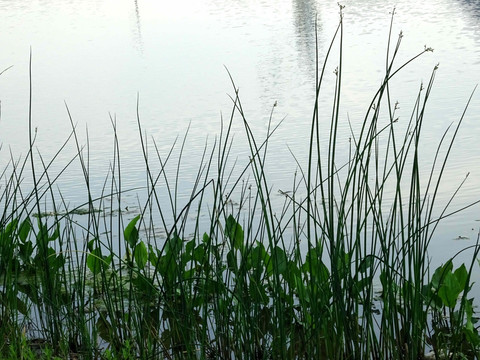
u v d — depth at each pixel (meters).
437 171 5.56
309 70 10.34
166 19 17.55
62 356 3.30
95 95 9.50
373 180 5.42
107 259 4.13
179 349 3.38
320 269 3.34
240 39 13.70
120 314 3.70
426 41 12.18
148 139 7.12
